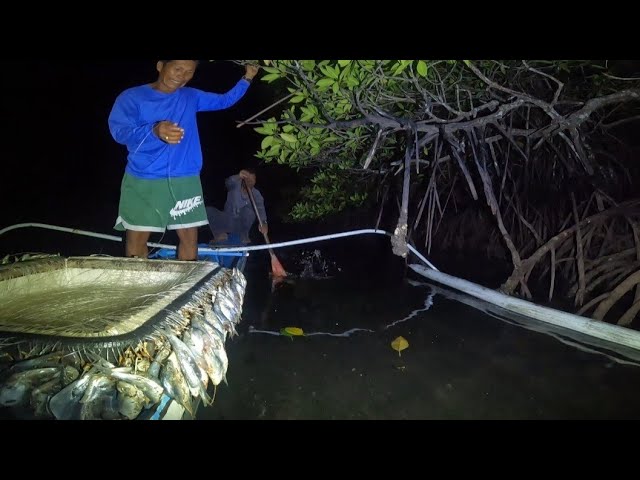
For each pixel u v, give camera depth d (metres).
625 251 5.04
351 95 3.50
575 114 3.93
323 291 4.99
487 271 6.46
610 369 3.08
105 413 1.63
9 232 7.81
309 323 3.91
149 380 1.69
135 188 3.24
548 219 6.39
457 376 2.95
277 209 10.63
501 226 5.06
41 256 2.93
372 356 3.24
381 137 3.68
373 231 5.39
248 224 6.64
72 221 9.53
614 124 5.04
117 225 3.42
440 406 2.58
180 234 3.57
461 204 8.20
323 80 3.12
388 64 3.32
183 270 2.87
